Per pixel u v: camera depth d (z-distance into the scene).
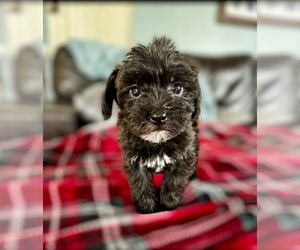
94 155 0.50
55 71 0.76
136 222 0.28
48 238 0.25
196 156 0.35
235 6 0.86
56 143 0.56
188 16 0.86
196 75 0.32
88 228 0.27
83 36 0.84
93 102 0.69
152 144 0.30
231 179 0.38
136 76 0.29
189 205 0.31
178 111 0.28
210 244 0.24
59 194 0.34
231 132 0.64
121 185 0.36
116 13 0.85
